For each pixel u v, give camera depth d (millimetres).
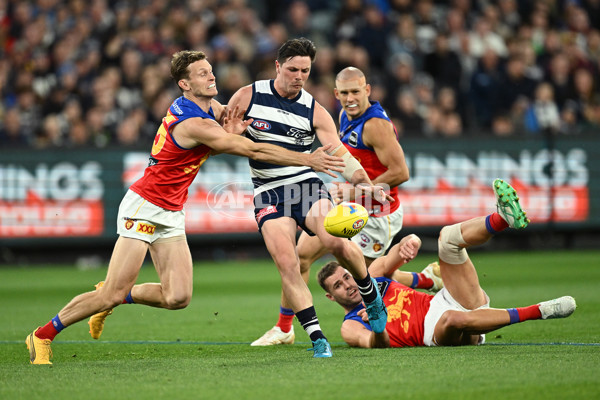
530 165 61000
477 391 15578
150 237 21406
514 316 21312
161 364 20141
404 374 17391
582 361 18688
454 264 21812
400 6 70375
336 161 20562
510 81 65250
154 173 21188
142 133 58938
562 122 66000
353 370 18062
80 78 60656
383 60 65625
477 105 65000
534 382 16281
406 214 58812
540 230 61375
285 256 21219
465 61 67188
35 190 55875
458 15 68125
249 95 22844
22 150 55719
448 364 18531
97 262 59438
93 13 64312
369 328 22781
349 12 66688
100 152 56781
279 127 22719
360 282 20859
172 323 30969
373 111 26438
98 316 23219
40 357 21109
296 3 67938
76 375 18516
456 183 59719
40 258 59188
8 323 31219
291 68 22359
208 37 64562
